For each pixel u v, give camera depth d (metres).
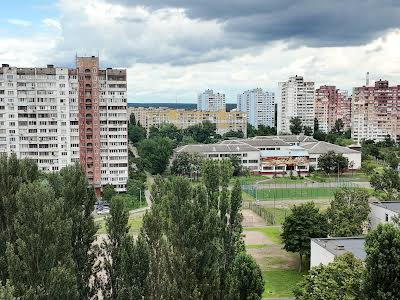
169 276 66.44
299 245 113.50
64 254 64.62
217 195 92.75
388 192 158.75
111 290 74.00
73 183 76.75
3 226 73.75
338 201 119.25
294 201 196.38
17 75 198.75
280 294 99.19
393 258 50.84
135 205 189.25
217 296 66.44
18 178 75.19
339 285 61.56
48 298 58.47
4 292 46.16
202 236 66.25
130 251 65.75
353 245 90.62
